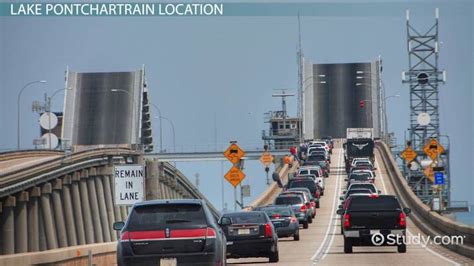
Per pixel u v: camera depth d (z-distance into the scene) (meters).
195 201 74.12
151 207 73.31
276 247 112.94
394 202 124.12
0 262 73.69
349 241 124.62
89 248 97.50
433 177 190.25
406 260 111.50
